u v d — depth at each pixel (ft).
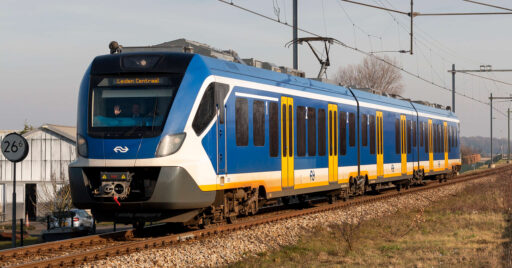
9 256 34.35
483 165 235.81
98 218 41.57
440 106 114.83
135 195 39.60
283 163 52.29
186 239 41.04
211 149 41.57
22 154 43.37
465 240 49.01
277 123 51.39
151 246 37.83
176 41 47.70
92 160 39.73
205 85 41.39
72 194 40.70
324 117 60.80
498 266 36.60
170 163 38.86
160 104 39.78
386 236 51.55
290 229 49.42
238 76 45.75
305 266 37.14
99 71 41.32
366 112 72.28
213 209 43.80
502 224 58.44
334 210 62.03
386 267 37.32
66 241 38.19
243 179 45.85
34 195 135.85
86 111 40.78
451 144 114.01
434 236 51.65
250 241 42.91
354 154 68.23
